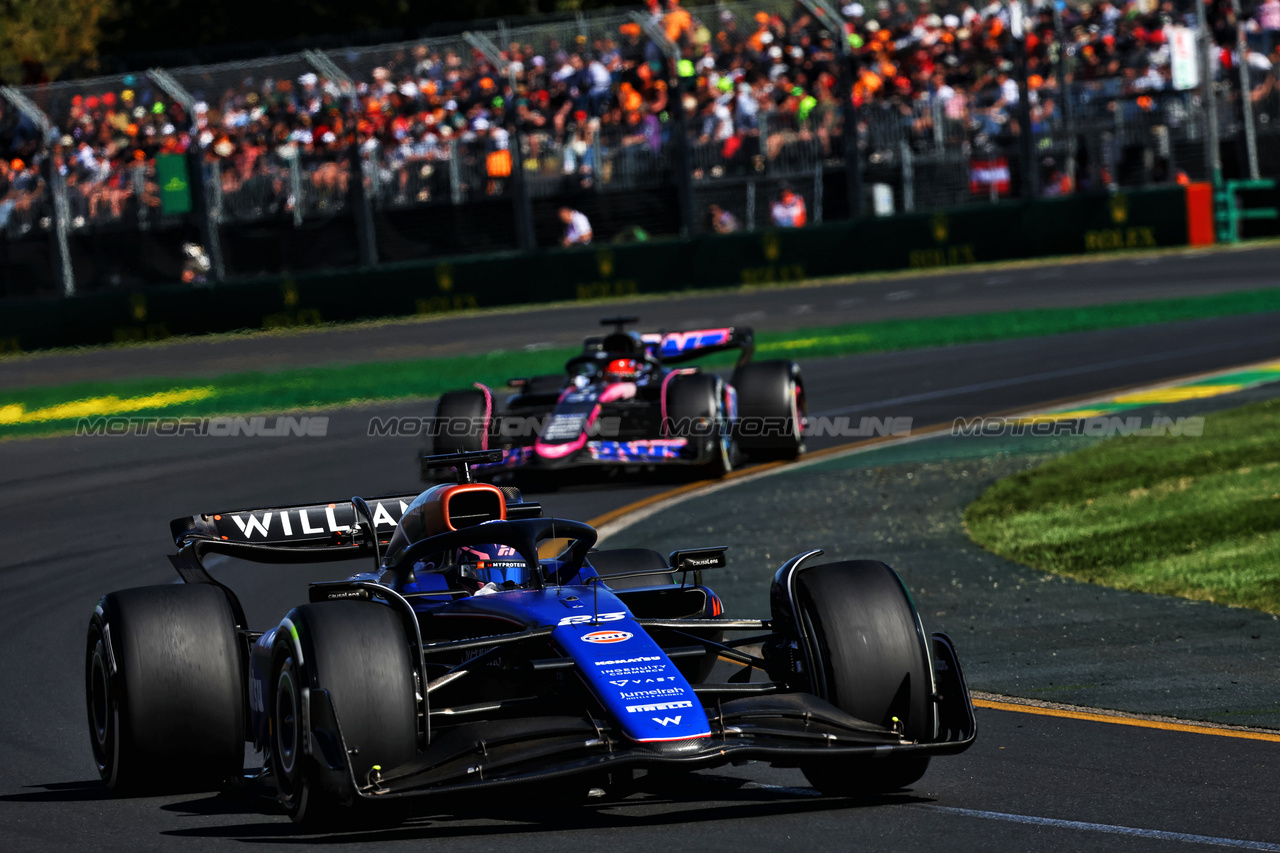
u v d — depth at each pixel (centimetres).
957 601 3556
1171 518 4256
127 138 12519
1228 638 3048
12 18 19700
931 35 12369
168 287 11638
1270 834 1825
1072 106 12456
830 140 12275
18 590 4284
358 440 6681
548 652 2048
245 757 2545
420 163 12481
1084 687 2742
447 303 11856
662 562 2628
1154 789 2058
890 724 1998
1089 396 6750
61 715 2888
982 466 5356
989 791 2086
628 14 12444
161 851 1911
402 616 1959
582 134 12462
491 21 12812
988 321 9275
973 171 12300
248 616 3775
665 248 11931
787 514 4738
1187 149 12369
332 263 12506
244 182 12544
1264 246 11581
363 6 17688
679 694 1888
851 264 11944
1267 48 12444
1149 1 12462
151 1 17875
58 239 12231
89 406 8581
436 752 1861
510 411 5522
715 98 12425
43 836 2025
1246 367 7188
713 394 5256
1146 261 11344
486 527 2300
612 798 2081
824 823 1923
